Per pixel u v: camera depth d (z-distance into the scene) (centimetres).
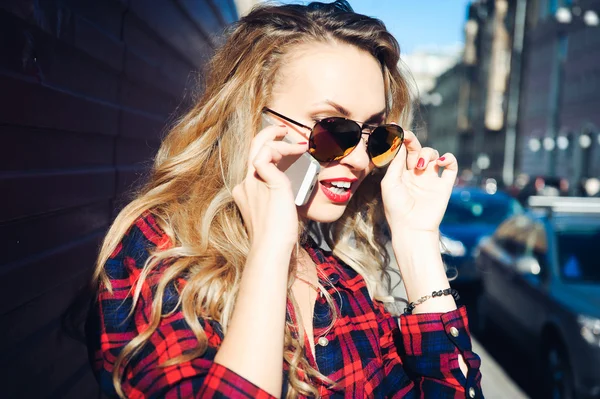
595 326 385
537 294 473
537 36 3209
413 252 146
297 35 133
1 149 125
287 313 124
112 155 219
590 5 2575
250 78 134
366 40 134
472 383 134
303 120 132
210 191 133
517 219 619
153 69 275
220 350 100
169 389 102
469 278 796
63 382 174
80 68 178
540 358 456
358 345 133
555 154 2942
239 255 122
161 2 280
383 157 139
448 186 153
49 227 156
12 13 130
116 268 120
